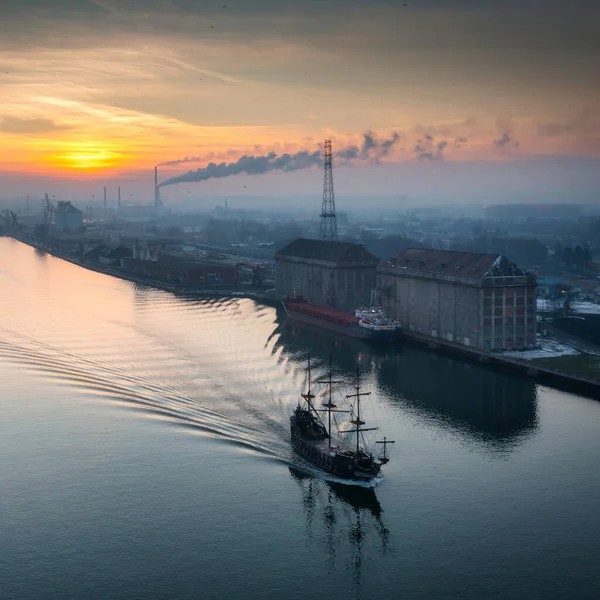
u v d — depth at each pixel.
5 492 119.06
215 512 112.94
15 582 96.06
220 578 97.19
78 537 106.31
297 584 96.12
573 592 94.12
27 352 198.38
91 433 141.62
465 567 99.50
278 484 121.38
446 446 135.88
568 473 125.12
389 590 95.00
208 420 147.00
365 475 120.00
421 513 112.62
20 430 143.38
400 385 172.75
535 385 173.38
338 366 189.75
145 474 124.62
